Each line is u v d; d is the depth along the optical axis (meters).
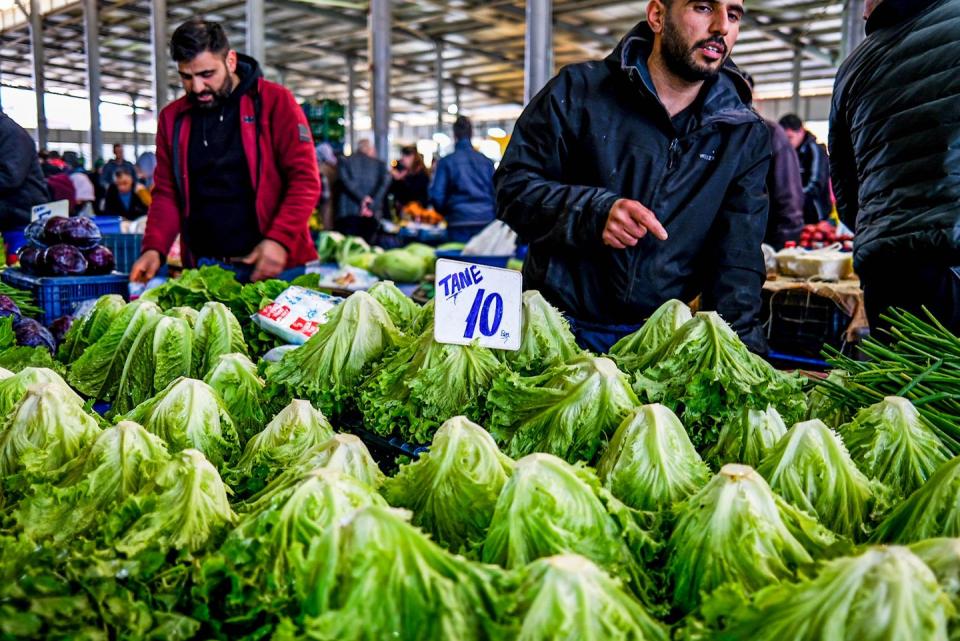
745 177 2.74
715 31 2.45
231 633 1.04
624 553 1.16
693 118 2.70
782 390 1.62
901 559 0.91
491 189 9.99
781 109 24.81
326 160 11.49
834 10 14.90
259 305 2.87
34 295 3.63
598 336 2.71
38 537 1.23
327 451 1.36
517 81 26.31
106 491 1.30
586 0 15.95
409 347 1.92
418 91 29.23
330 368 1.99
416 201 14.09
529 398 1.66
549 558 0.99
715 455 1.62
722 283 2.71
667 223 2.70
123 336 2.29
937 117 2.53
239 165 4.12
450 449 1.33
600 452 1.54
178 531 1.17
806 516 1.18
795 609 0.93
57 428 1.48
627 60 2.62
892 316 2.72
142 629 1.02
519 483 1.16
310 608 0.99
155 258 4.00
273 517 1.12
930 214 2.56
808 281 4.39
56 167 13.70
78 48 25.67
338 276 6.13
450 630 0.94
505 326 1.88
